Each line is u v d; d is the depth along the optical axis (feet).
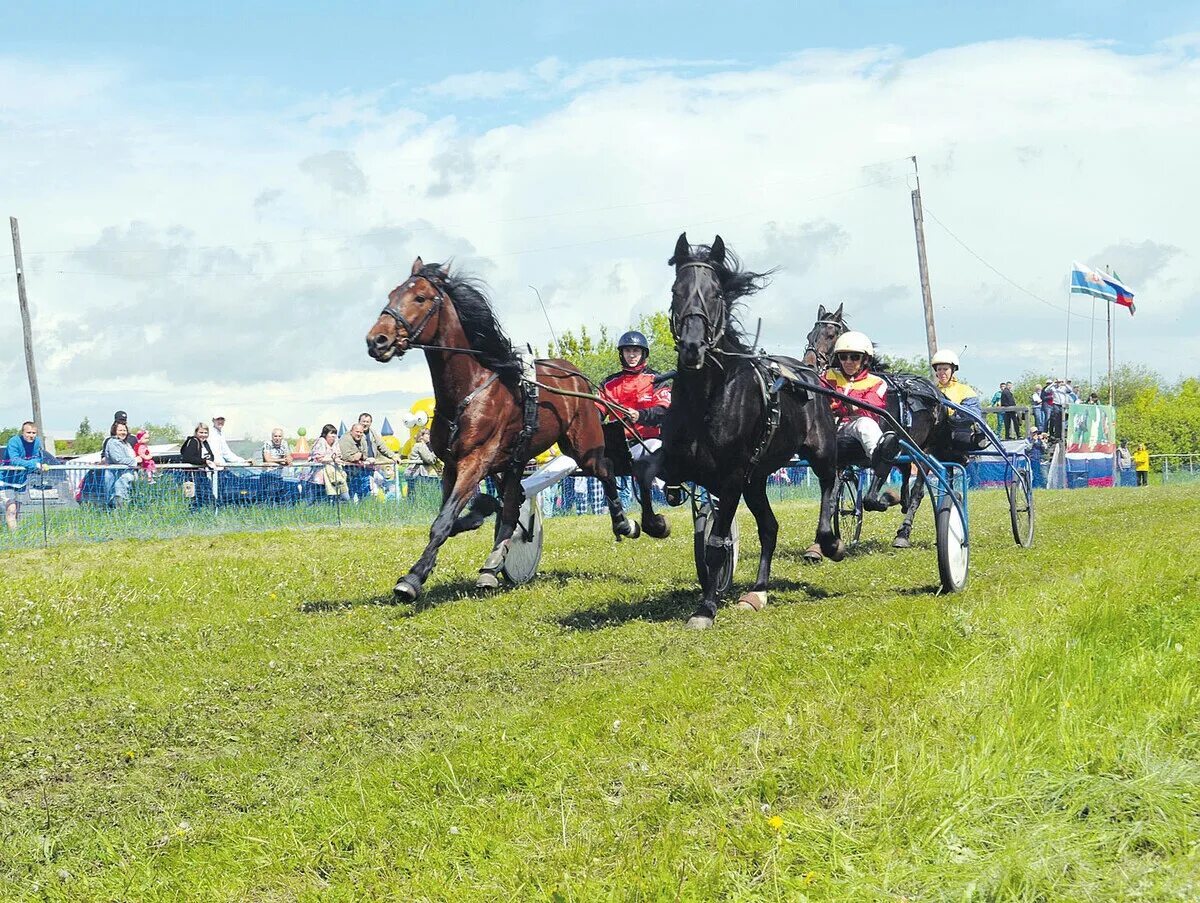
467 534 51.83
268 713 21.68
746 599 28.63
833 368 35.60
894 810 13.01
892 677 17.95
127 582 36.29
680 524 54.95
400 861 14.03
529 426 32.83
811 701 17.26
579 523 55.62
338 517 55.93
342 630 29.01
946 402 37.55
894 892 11.49
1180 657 17.44
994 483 92.02
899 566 36.22
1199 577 26.08
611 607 30.04
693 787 14.70
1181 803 12.42
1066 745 13.94
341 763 18.26
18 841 15.70
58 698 23.67
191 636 29.32
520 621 28.94
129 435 53.36
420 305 30.60
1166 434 199.62
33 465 47.32
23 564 41.42
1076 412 108.78
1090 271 115.75
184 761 19.15
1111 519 51.24
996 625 21.26
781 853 12.49
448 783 16.25
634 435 35.88
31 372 108.68
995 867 11.55
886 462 31.81
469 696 21.75
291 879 14.06
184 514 50.98
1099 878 11.29
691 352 24.17
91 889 14.15
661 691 19.26
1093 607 21.36
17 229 108.27
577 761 16.34
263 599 34.06
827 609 27.61
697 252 25.67
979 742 14.24
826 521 30.73
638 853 13.01
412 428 63.36
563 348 152.15
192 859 14.76
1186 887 10.90
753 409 26.07
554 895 12.40
